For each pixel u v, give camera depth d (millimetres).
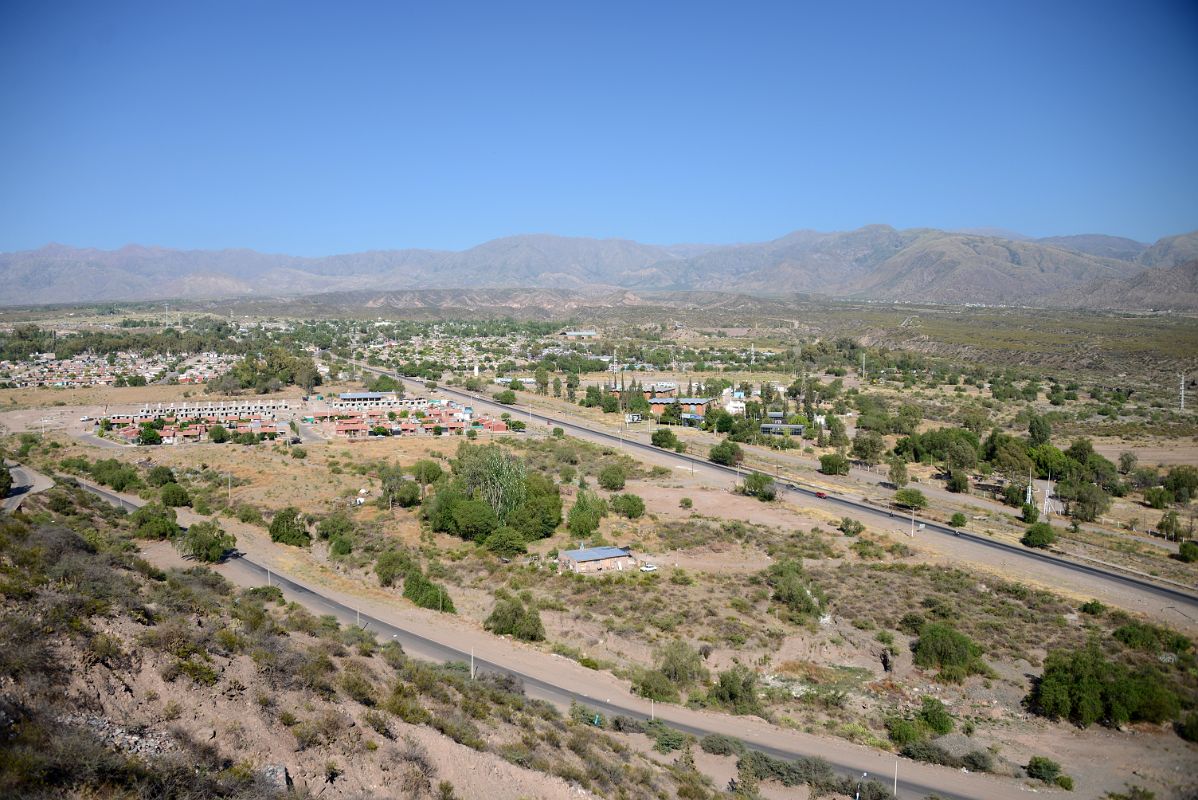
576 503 94938
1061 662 52125
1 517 43000
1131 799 38969
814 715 48938
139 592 35938
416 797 28188
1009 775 41625
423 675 39438
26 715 22594
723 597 68125
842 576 73875
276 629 39375
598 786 33500
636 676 52844
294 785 25938
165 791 22281
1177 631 62250
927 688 52688
